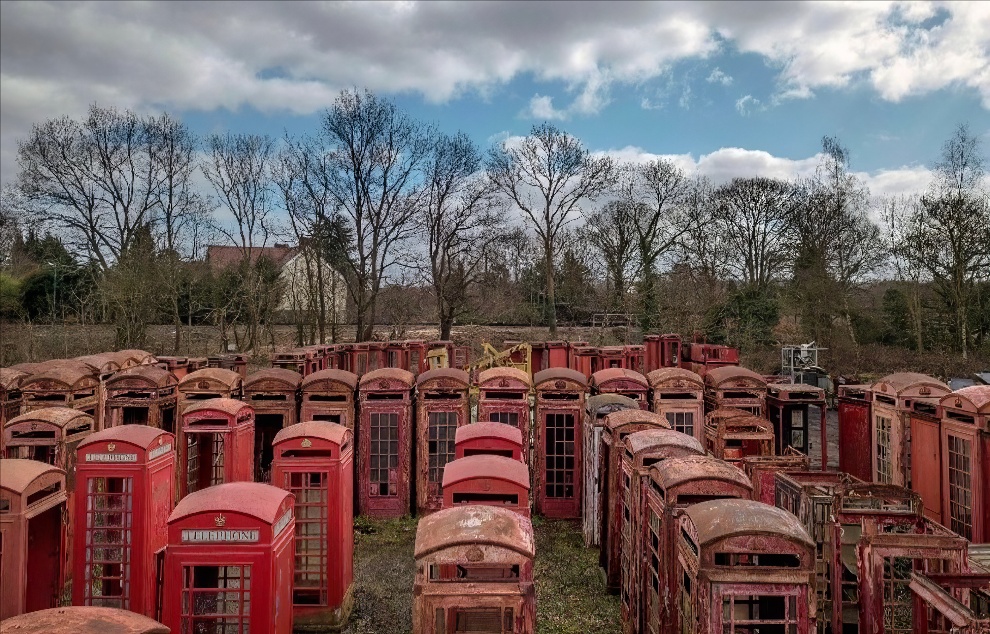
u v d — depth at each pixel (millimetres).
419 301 44188
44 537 7621
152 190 34844
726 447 14008
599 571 10594
